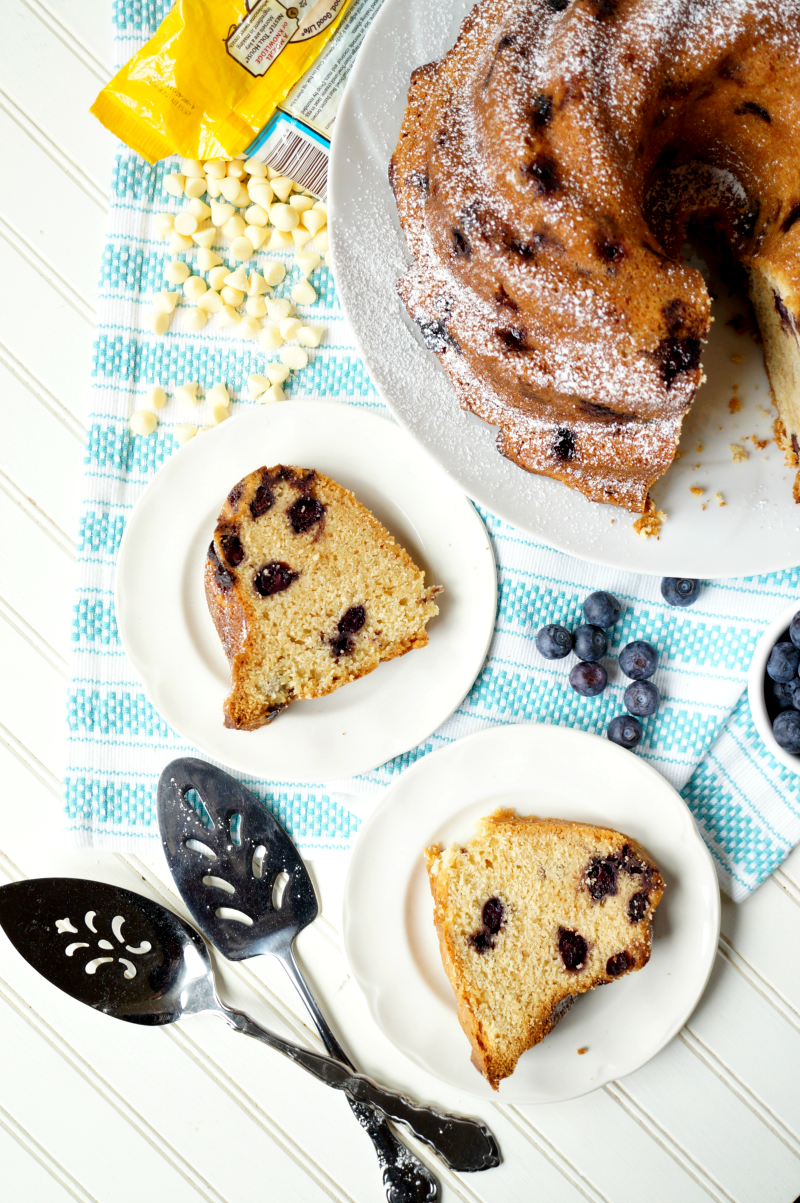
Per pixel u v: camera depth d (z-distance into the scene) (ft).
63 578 2.93
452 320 2.69
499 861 2.82
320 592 2.85
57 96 2.89
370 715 2.87
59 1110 2.93
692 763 2.88
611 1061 2.85
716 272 2.83
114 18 2.84
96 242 2.91
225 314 2.87
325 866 2.91
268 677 2.84
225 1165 2.93
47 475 2.93
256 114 2.80
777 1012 2.90
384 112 2.71
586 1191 2.91
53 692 2.94
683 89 2.59
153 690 2.87
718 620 2.87
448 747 2.83
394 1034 2.86
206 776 2.88
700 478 2.83
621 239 2.57
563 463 2.75
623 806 2.85
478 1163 2.89
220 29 2.75
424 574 2.85
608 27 2.56
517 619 2.88
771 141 2.64
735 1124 2.91
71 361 2.92
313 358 2.89
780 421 2.83
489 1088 2.85
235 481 2.86
